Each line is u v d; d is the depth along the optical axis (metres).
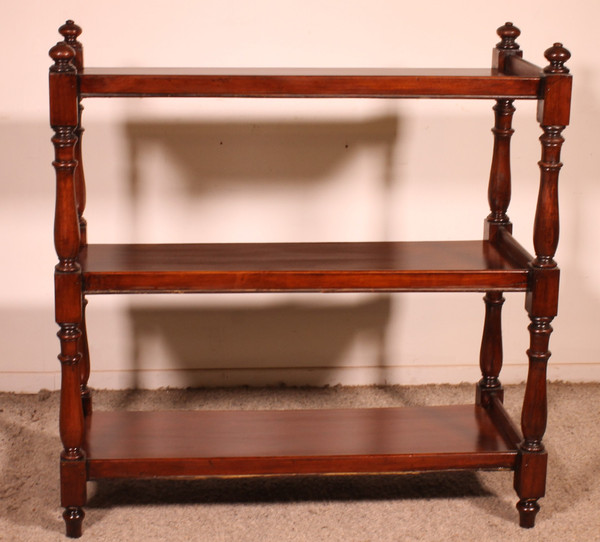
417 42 2.61
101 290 1.96
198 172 2.66
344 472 2.09
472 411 2.36
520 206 2.74
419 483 2.29
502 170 2.27
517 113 2.67
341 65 2.61
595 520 2.12
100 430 2.21
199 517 2.12
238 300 2.76
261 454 2.08
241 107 2.61
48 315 2.74
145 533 2.06
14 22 2.52
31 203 2.65
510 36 2.14
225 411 2.34
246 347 2.80
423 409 2.37
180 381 2.81
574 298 2.84
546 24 2.62
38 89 2.57
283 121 2.63
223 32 2.57
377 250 2.20
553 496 2.22
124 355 2.79
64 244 1.91
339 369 2.83
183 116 2.61
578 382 2.89
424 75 1.90
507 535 2.06
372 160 2.67
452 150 2.68
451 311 2.81
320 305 2.78
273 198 2.69
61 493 2.02
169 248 2.20
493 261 2.09
